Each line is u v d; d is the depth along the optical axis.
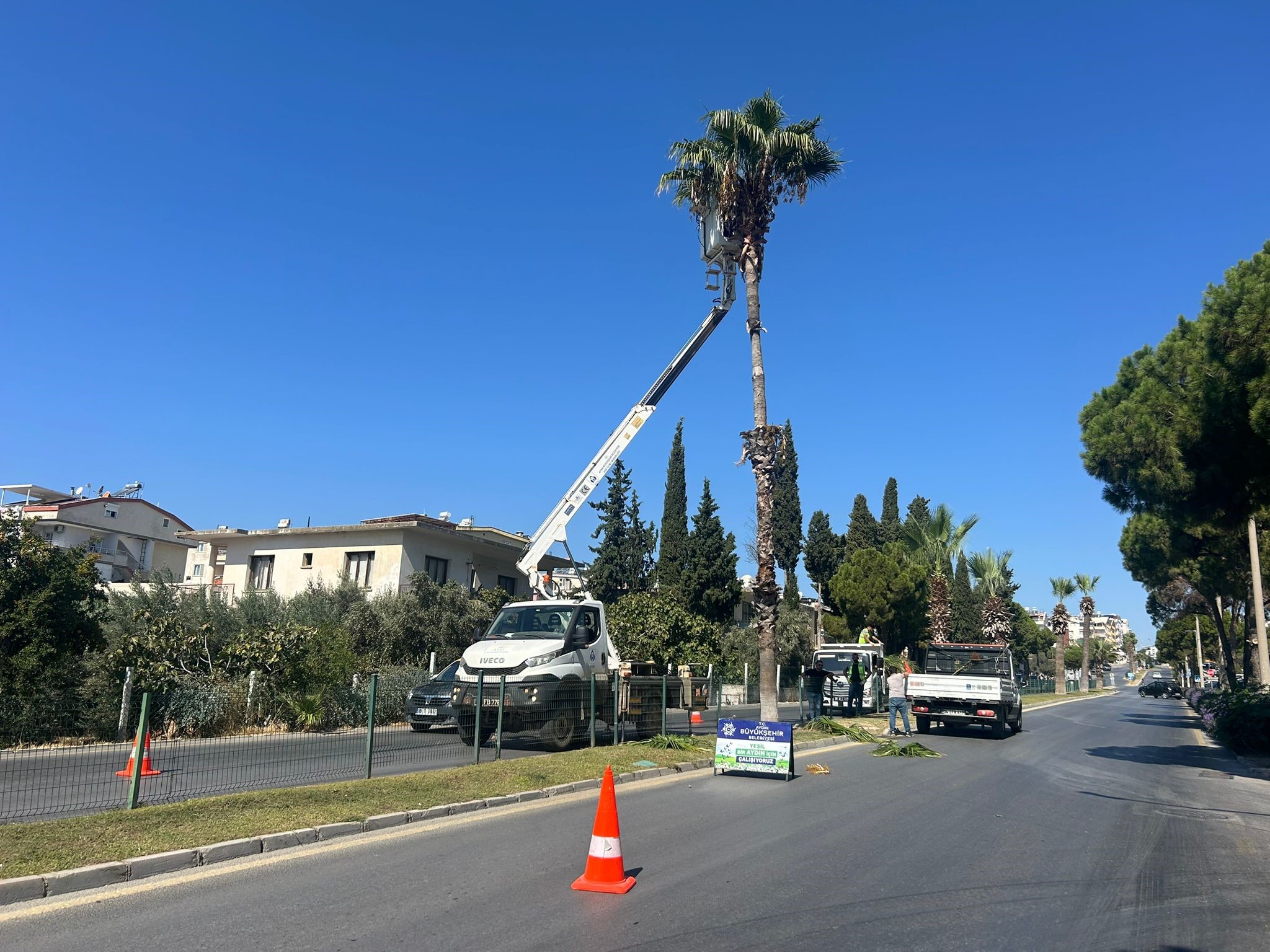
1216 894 7.05
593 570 41.84
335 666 18.45
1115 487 19.11
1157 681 71.00
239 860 7.63
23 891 6.30
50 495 46.84
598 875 6.93
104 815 8.19
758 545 19.55
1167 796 12.62
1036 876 7.60
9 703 13.21
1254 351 14.30
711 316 22.47
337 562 32.56
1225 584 33.59
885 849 8.59
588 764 13.22
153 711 14.34
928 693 22.94
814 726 21.70
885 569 46.47
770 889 6.99
